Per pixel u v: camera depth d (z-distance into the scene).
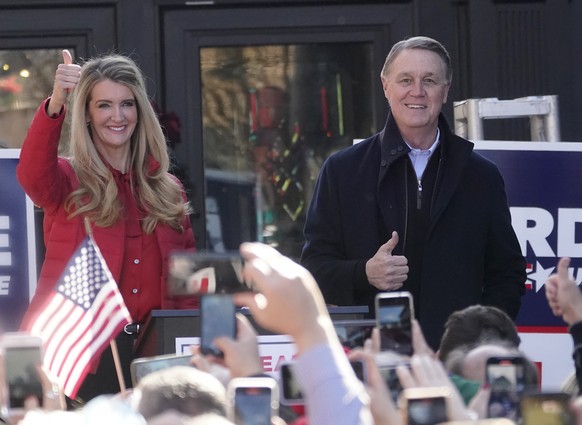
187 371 9.11
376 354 10.48
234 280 11.89
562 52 23.20
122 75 17.00
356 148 17.55
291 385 9.92
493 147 18.97
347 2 23.41
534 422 8.60
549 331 18.83
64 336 13.90
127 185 16.97
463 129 20.39
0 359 9.98
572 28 23.16
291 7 23.39
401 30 23.42
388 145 17.16
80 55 23.11
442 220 16.97
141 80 17.22
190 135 23.23
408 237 16.97
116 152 16.97
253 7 23.36
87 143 16.78
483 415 10.11
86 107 16.95
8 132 23.23
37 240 20.31
